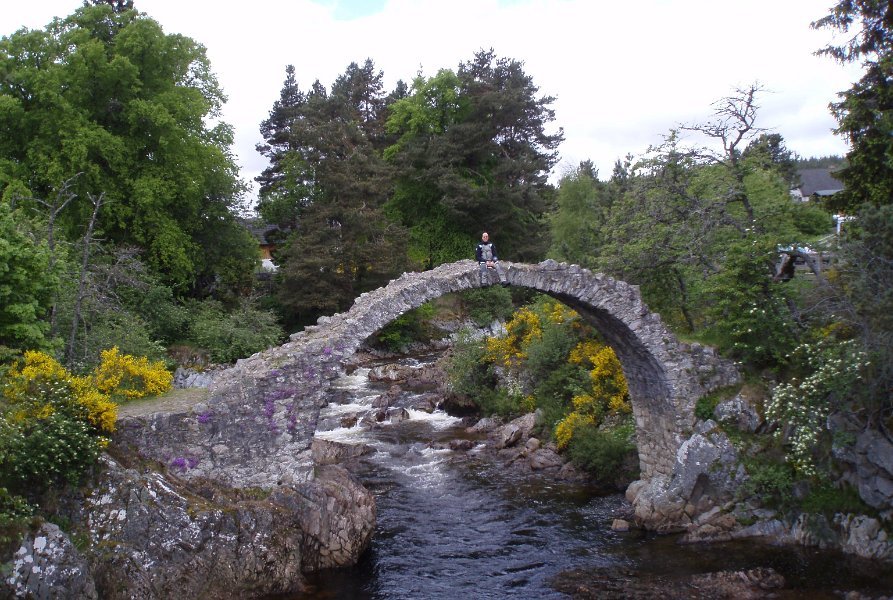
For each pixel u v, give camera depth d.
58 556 11.09
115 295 22.00
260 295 35.84
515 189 46.31
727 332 18.05
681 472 16.89
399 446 25.08
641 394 19.05
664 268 21.39
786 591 13.13
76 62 27.06
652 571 14.45
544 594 13.59
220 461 14.05
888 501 14.74
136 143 29.38
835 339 16.09
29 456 11.84
